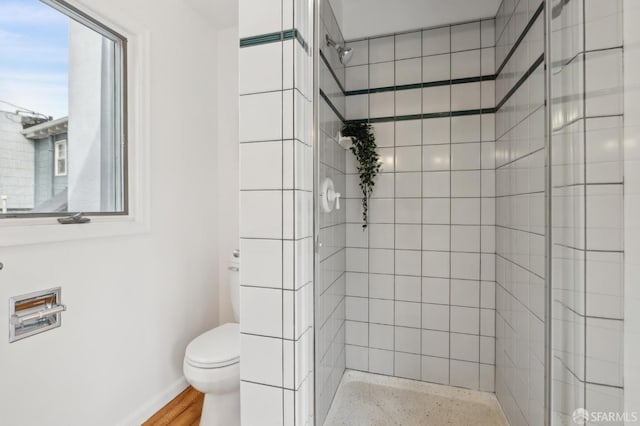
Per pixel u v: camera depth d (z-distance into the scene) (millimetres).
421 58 1690
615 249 706
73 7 1267
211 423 1354
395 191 1734
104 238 1331
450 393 1646
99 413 1294
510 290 1360
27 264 1067
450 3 1588
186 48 1794
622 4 680
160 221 1614
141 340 1496
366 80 1755
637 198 665
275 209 875
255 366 901
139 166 1502
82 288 1241
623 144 686
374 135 1752
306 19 939
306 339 934
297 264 870
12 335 1021
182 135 1764
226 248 2035
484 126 1617
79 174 1337
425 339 1708
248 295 906
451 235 1675
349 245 1698
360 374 1753
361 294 1767
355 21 1639
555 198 860
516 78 1273
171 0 1694
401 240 1729
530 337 1114
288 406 872
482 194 1626
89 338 1264
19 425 1038
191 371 1296
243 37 900
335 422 1354
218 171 2045
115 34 1430
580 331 770
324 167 1128
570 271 804
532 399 1098
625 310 690
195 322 1839
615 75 696
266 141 881
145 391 1508
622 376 697
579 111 768
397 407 1546
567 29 805
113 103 1459
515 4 1285
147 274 1537
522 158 1201
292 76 857
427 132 1695
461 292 1661
